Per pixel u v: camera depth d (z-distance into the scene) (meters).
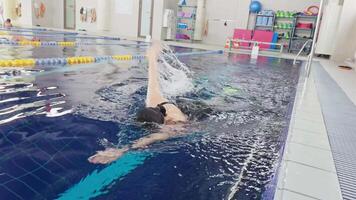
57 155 1.64
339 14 10.54
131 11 15.20
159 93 3.07
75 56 5.95
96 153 1.72
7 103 2.45
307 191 1.32
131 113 2.48
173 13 14.65
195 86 3.83
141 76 4.25
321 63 8.68
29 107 2.41
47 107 2.46
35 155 1.61
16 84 3.14
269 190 1.41
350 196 1.31
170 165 1.65
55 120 2.18
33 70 4.10
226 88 3.94
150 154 1.77
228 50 11.34
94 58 5.75
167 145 1.93
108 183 1.41
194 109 2.74
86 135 1.96
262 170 1.63
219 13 14.41
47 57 5.46
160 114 2.23
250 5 13.59
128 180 1.45
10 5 16.78
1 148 1.65
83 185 1.37
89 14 16.25
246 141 2.08
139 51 8.00
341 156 1.77
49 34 11.57
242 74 5.43
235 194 1.38
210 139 2.08
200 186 1.43
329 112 2.87
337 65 8.50
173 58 6.38
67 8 17.23
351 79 5.58
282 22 13.20
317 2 12.69
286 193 1.29
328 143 1.99
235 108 2.96
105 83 3.59
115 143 1.88
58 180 1.39
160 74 3.88
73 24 17.34
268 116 2.74
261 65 7.16
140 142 1.93
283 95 3.71
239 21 14.01
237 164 1.71
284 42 13.24
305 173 1.50
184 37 15.01
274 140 2.11
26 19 16.73
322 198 1.27
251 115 2.75
